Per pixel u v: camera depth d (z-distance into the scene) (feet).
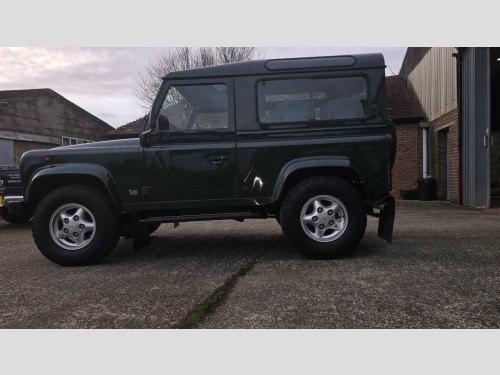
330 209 12.89
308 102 13.21
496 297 9.07
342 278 10.80
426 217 23.98
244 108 13.26
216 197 13.30
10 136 43.57
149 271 12.26
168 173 13.28
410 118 41.55
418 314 8.20
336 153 13.01
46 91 49.26
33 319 8.48
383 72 13.19
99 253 13.15
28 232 23.08
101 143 13.82
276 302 9.05
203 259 13.75
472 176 29.40
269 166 13.14
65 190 13.14
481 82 28.58
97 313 8.72
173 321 8.16
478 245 14.82
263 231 20.22
